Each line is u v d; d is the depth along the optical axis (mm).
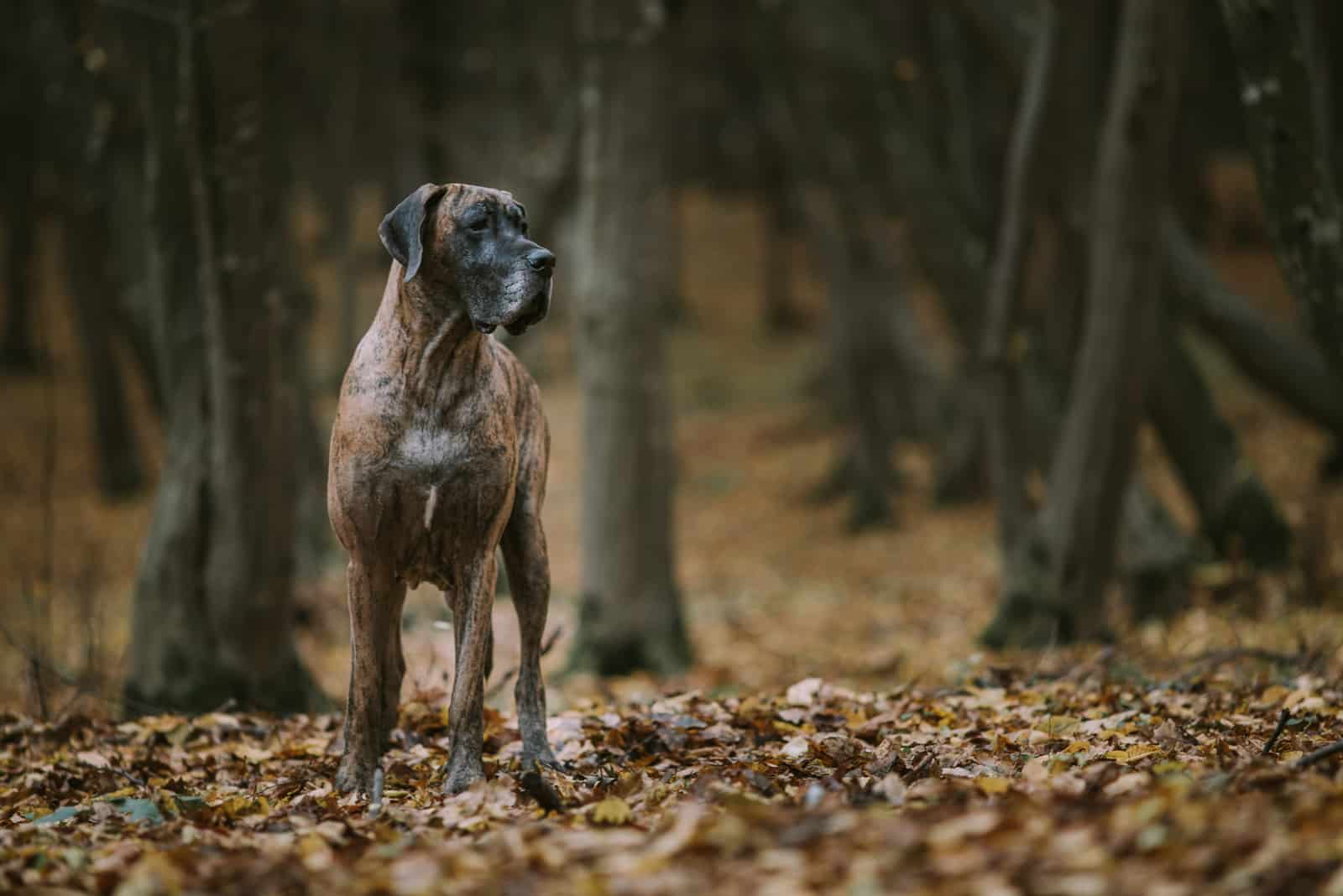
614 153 15844
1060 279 16734
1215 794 5055
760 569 24984
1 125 32031
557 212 22297
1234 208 43469
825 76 23859
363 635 6660
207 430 10602
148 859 5109
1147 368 13719
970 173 20969
